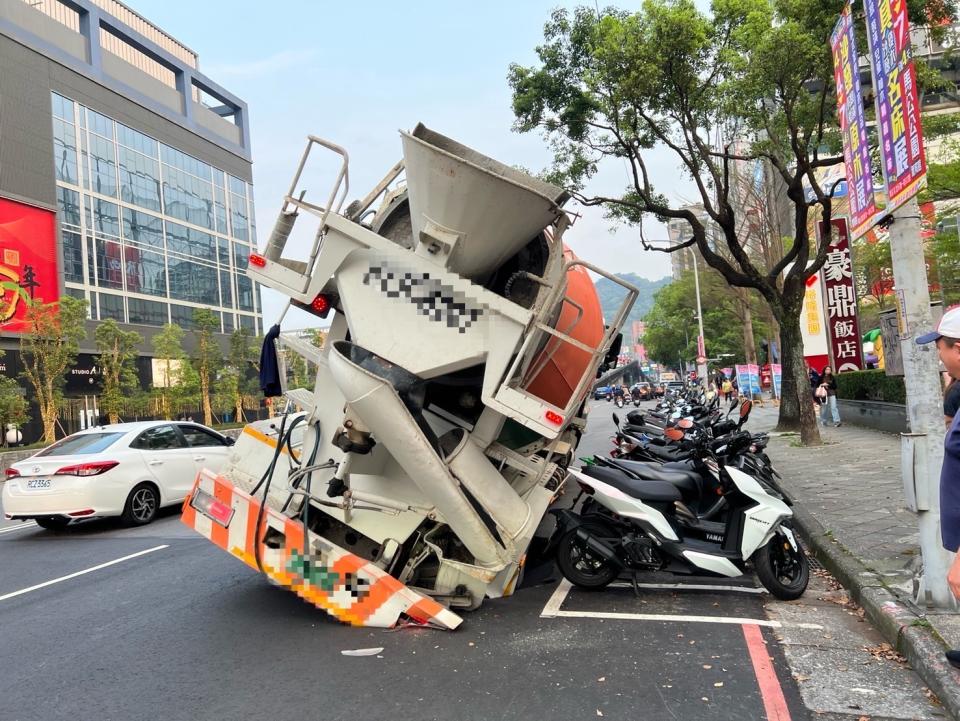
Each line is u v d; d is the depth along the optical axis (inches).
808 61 491.2
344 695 157.9
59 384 1119.6
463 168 179.0
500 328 189.3
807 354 1010.1
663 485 235.5
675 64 535.5
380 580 198.7
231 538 205.3
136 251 1915.6
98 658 188.1
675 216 643.5
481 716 145.9
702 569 225.3
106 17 1855.3
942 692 146.3
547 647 184.1
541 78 616.4
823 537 276.1
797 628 195.9
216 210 2325.3
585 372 201.9
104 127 1813.5
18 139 1505.9
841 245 806.5
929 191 602.2
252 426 232.7
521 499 205.0
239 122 2517.2
